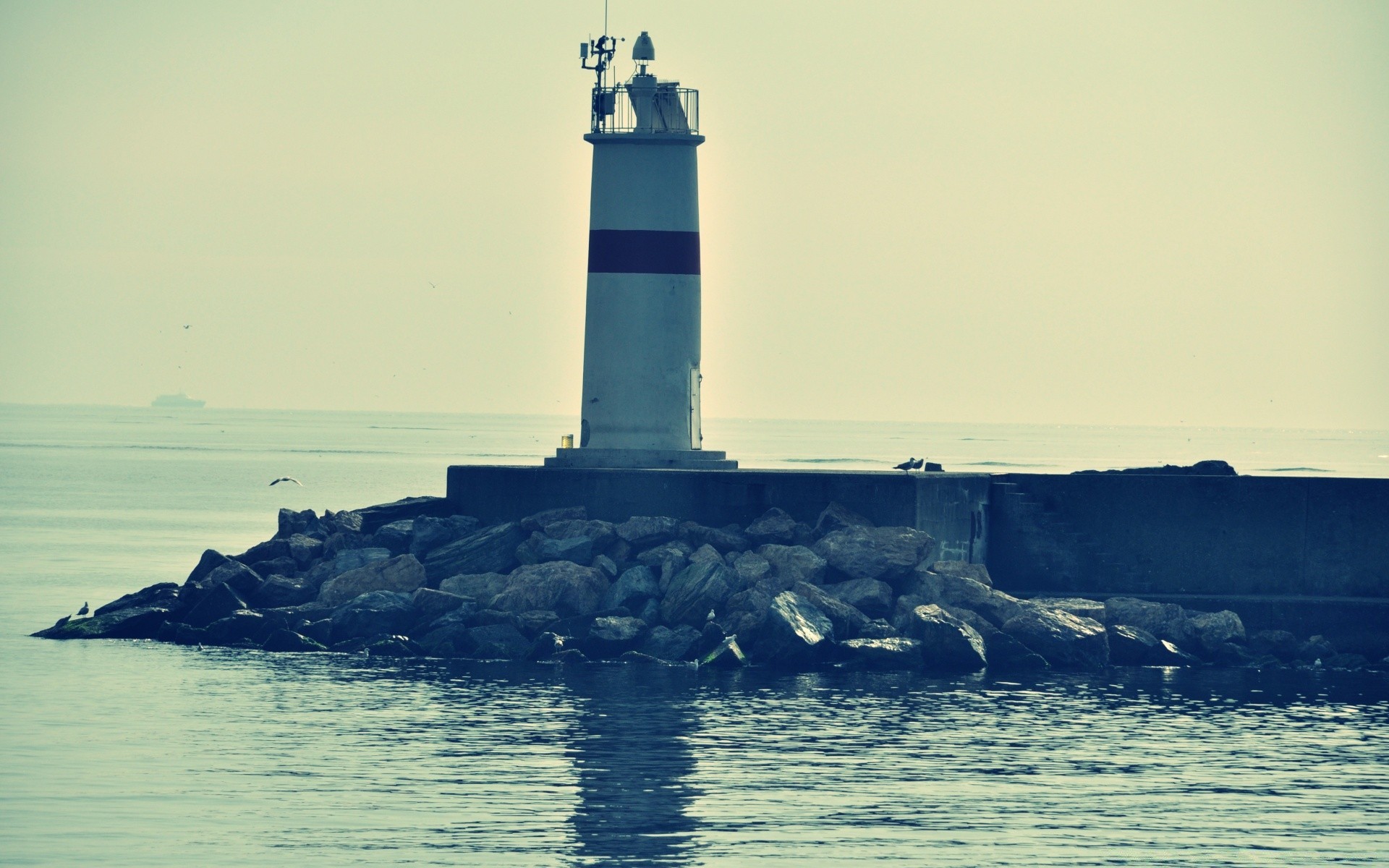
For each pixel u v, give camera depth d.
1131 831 42.75
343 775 47.06
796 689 60.12
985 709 57.19
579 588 68.31
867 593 68.06
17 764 48.09
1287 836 42.56
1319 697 60.56
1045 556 73.62
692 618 67.38
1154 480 72.81
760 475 72.88
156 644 69.62
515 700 57.44
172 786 45.81
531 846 40.91
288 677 61.56
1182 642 68.44
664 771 47.81
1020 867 39.88
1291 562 71.75
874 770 48.25
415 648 66.88
